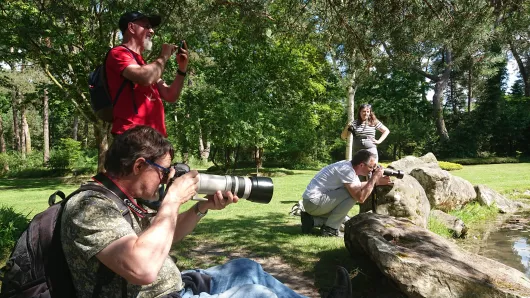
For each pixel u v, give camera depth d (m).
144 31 2.97
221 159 28.80
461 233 6.77
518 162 29.62
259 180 2.27
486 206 9.16
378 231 4.14
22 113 33.34
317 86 22.72
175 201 1.89
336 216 5.74
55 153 29.55
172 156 2.04
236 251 5.26
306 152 30.12
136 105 2.81
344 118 35.16
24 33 13.15
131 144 1.87
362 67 5.63
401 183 5.84
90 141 43.16
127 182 1.88
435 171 8.20
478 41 5.04
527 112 35.56
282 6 5.82
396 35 5.11
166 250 1.74
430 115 40.22
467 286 3.21
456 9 4.97
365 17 5.18
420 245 3.88
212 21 5.93
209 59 19.75
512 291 3.10
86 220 1.67
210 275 2.26
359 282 4.11
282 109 21.97
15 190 18.58
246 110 19.61
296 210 7.93
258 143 20.42
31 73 18.69
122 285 1.76
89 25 14.88
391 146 38.41
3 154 30.08
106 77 2.81
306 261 4.77
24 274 1.63
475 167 24.30
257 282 2.16
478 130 34.44
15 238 5.41
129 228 1.73
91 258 1.67
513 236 6.81
